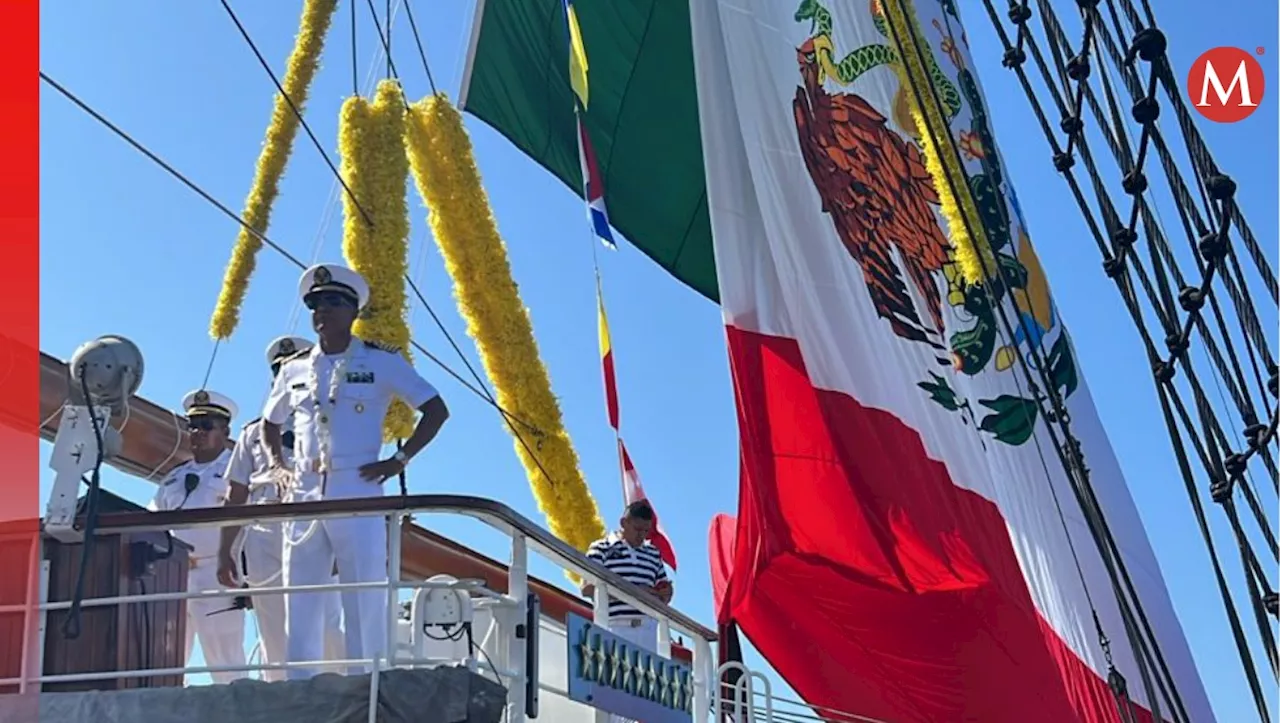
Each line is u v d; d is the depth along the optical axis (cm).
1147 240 517
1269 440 484
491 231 1091
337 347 634
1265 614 486
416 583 486
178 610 565
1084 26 523
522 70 1332
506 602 512
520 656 504
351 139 940
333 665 466
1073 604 977
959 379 1044
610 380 1127
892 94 1102
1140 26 494
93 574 519
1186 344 498
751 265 1052
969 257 614
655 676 667
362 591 593
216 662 729
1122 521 1110
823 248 1045
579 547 1101
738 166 1084
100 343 546
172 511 505
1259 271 481
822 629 1008
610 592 654
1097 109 532
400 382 627
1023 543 1009
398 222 938
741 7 1092
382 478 601
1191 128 489
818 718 789
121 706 456
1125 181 514
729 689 816
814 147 1074
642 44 1321
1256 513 496
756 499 990
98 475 502
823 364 1016
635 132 1348
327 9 944
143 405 888
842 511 988
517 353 1100
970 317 1055
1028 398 1046
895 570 981
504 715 494
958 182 619
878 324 1034
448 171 1077
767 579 1002
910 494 988
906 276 1059
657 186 1370
